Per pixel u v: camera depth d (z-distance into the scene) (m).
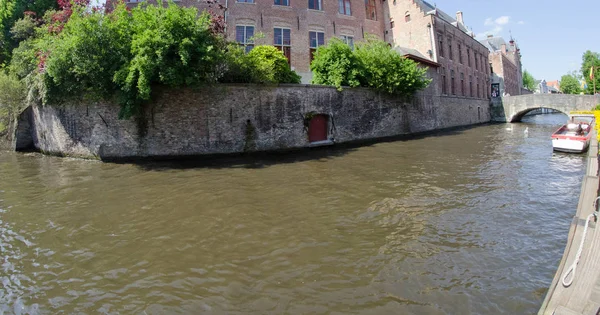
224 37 12.77
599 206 3.94
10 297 3.77
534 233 5.18
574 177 8.78
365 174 9.48
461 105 28.70
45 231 5.62
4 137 16.31
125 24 11.12
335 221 5.84
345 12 23.62
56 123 13.30
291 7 20.77
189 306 3.52
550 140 16.98
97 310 3.50
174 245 4.98
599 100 27.84
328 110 15.48
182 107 11.98
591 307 2.79
